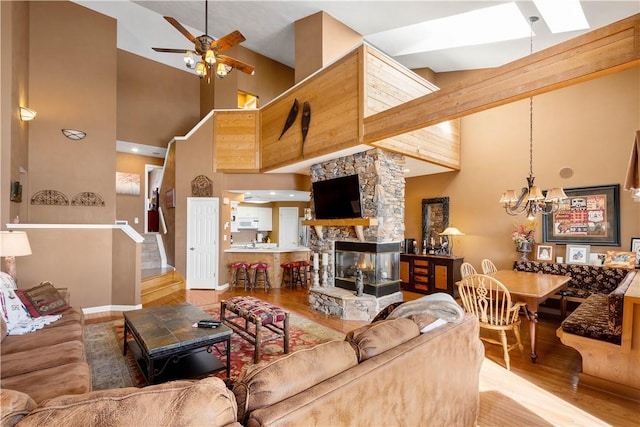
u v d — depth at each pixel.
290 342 3.71
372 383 1.31
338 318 4.66
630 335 2.52
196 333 2.73
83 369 2.02
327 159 5.21
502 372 2.98
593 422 2.24
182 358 2.98
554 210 4.33
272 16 5.95
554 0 3.74
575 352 3.43
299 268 7.04
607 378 2.66
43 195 5.36
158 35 7.32
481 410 2.38
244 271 6.90
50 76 5.46
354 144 4.24
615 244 4.30
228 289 6.76
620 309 2.57
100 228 4.93
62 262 4.63
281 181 6.83
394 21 5.22
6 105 4.07
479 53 5.40
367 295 4.70
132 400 0.88
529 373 2.96
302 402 1.08
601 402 2.49
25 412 0.89
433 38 5.40
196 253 6.79
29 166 5.26
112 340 3.71
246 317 3.32
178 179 6.82
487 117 5.67
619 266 4.14
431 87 5.06
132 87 7.74
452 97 3.24
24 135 5.01
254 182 6.84
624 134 4.28
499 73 2.90
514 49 5.10
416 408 1.54
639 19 2.17
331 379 1.23
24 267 4.36
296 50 5.89
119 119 7.54
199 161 6.81
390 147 4.43
